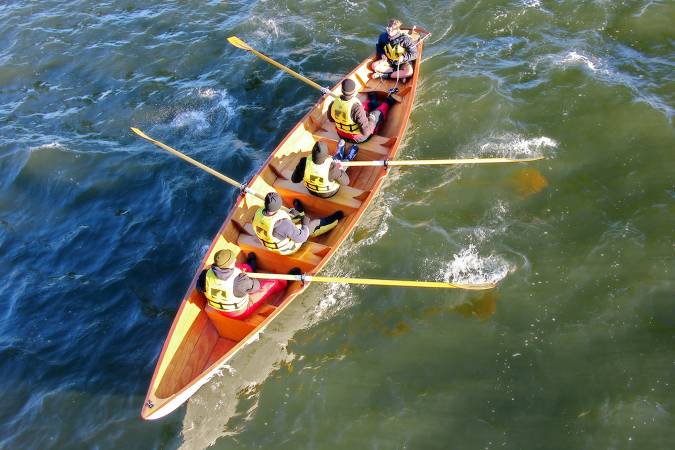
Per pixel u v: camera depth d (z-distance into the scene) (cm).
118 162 1131
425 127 1081
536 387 766
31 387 845
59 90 1305
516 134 1046
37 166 1136
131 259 981
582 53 1163
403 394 780
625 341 789
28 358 873
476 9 1312
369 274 902
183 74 1302
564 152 1005
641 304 816
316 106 1037
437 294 864
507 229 920
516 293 849
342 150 978
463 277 878
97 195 1084
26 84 1330
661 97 1060
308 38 1334
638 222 895
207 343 824
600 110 1052
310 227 889
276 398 795
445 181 996
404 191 991
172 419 790
